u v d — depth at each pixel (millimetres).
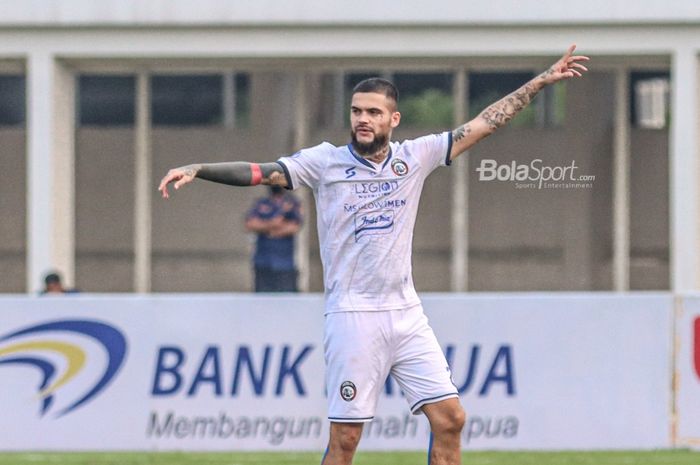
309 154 19250
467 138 19547
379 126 18891
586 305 29625
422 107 50281
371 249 19062
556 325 29594
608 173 50531
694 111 45719
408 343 19391
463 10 45719
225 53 46688
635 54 46062
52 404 29906
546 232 51344
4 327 29875
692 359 29578
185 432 29766
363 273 19156
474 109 50156
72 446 29875
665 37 45625
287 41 46500
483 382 29594
